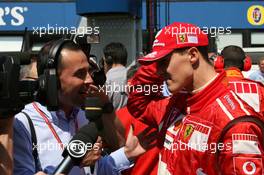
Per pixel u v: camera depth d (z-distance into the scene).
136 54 5.10
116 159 2.46
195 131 2.20
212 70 2.26
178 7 7.43
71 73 2.10
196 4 7.45
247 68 3.88
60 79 2.10
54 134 2.18
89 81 2.14
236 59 3.81
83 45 2.24
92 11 4.60
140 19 5.23
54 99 1.94
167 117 2.38
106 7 4.58
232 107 2.15
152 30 5.32
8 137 1.88
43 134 2.16
